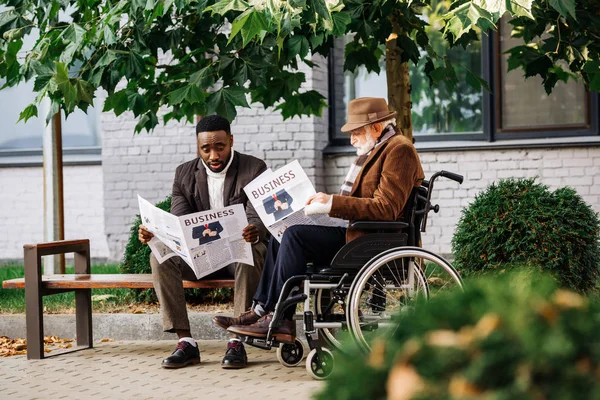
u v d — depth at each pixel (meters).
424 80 9.66
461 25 4.16
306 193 4.88
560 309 1.82
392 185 4.66
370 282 4.57
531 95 9.38
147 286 5.33
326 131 9.80
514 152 9.27
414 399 1.72
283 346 5.09
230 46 5.77
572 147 9.12
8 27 5.77
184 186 5.50
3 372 5.15
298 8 4.44
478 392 1.70
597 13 5.61
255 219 5.22
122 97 6.04
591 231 5.80
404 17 5.84
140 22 5.66
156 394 4.46
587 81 5.99
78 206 10.77
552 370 1.69
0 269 9.61
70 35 5.26
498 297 1.87
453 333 1.82
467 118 9.57
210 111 5.41
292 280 4.61
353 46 6.29
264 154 9.57
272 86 6.26
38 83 5.32
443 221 9.43
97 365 5.30
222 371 5.03
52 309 6.59
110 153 9.93
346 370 1.88
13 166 10.95
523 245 5.71
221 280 5.21
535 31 5.98
